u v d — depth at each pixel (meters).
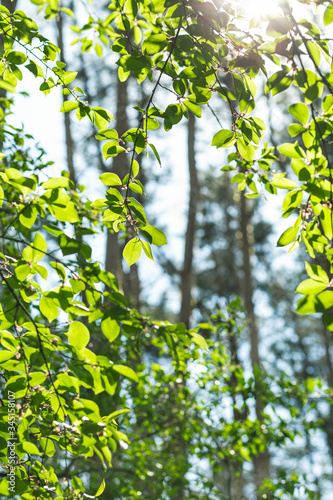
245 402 5.13
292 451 16.56
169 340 2.49
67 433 2.52
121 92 11.29
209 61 2.35
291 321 19.27
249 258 14.65
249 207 16.61
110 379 2.38
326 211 2.24
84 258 2.28
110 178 2.37
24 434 2.39
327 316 1.63
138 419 5.39
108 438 2.48
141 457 5.20
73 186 2.11
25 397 2.44
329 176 2.21
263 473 9.32
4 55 2.62
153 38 2.33
